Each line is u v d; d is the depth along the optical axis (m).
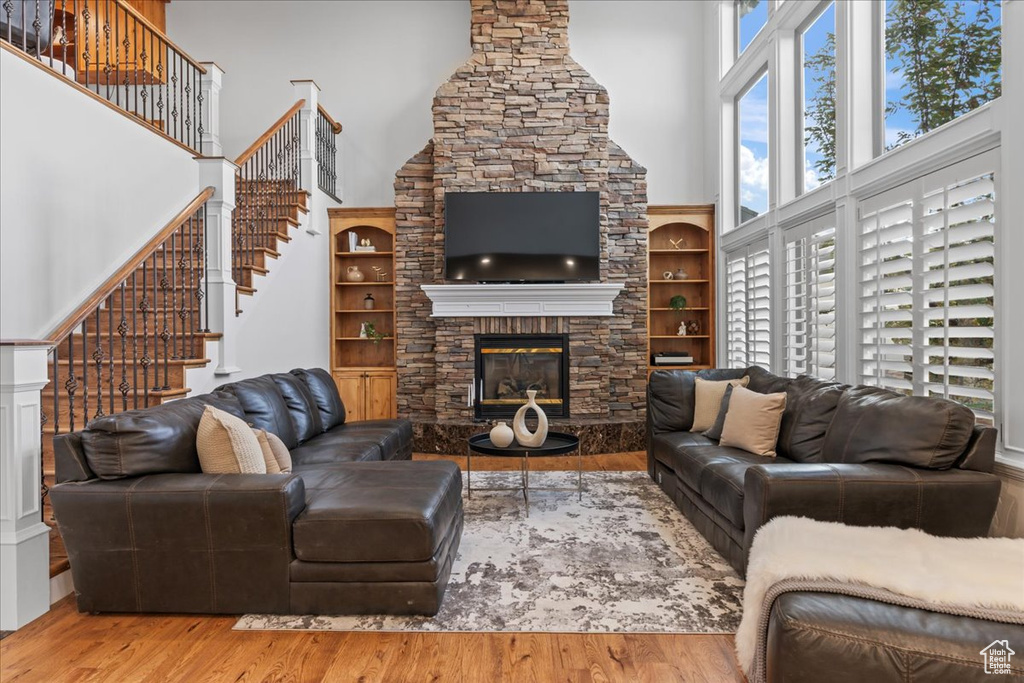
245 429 2.60
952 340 2.97
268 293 5.04
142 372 3.62
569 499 4.04
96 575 2.34
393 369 6.69
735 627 2.27
